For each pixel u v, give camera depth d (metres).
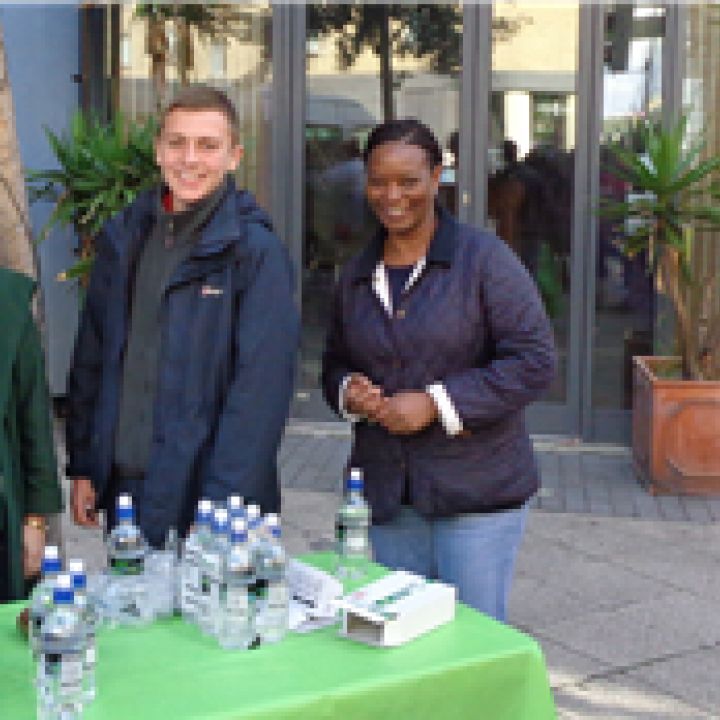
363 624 2.44
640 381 6.91
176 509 2.94
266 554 2.45
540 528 6.04
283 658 2.34
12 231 3.73
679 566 5.51
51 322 8.22
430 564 3.21
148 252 3.06
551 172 7.61
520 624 4.80
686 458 6.57
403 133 3.01
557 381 7.68
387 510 3.12
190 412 2.94
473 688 2.34
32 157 8.18
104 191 7.02
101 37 8.18
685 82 7.37
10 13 7.99
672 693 4.18
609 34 7.44
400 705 2.25
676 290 6.81
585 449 7.59
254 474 2.89
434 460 3.07
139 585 2.56
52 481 2.95
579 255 7.60
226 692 2.17
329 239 7.97
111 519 3.10
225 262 2.95
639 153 7.44
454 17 7.62
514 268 3.04
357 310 3.16
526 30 7.55
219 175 2.94
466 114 7.68
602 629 4.75
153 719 2.05
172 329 2.96
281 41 7.84
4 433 2.84
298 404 8.09
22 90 8.09
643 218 6.85
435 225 3.12
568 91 7.54
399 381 3.10
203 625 2.48
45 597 2.25
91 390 3.20
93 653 2.16
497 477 3.08
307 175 7.94
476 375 3.01
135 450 3.03
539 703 2.43
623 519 6.21
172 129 2.91
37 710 2.10
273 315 2.94
